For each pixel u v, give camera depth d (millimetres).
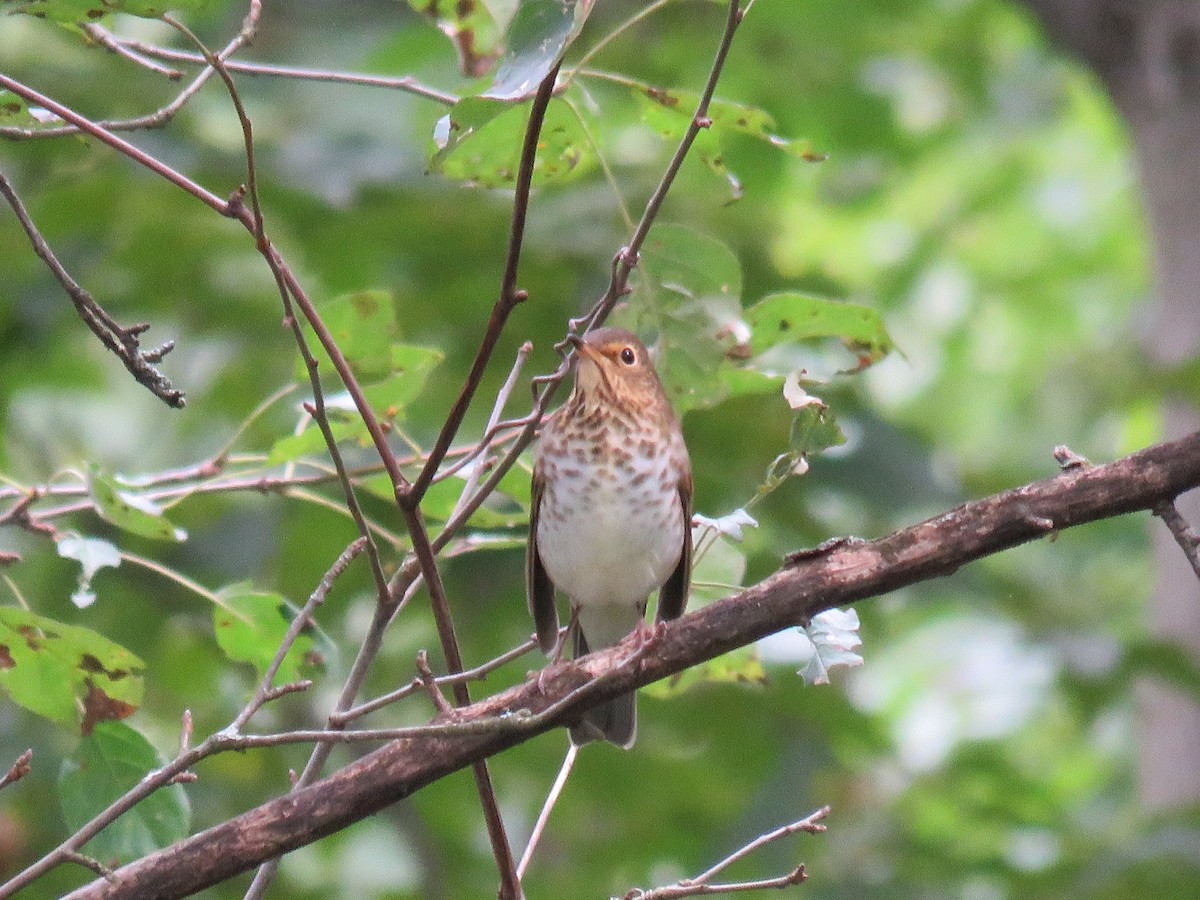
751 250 12570
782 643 12273
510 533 11531
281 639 6977
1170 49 12320
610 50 14523
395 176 12367
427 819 13133
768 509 11547
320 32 14352
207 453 12914
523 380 11859
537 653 12062
